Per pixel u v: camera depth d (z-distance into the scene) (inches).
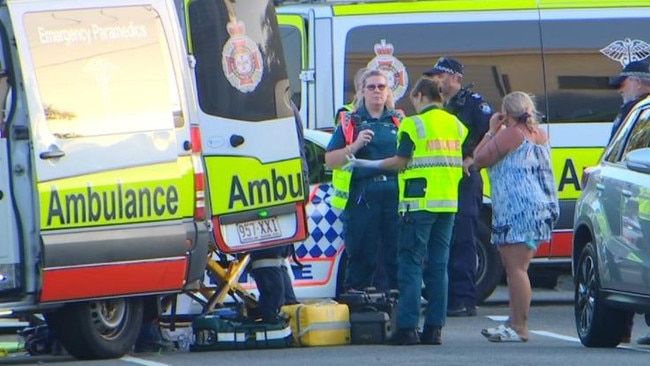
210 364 1617.9
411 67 2508.6
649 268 1653.5
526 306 1883.6
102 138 1665.8
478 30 2522.1
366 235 1952.5
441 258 1823.3
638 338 1930.4
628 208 1716.3
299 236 1907.0
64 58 1657.2
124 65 1700.3
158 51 1728.6
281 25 2517.2
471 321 2167.8
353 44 2502.5
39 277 1625.2
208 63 1888.5
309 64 2498.8
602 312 1777.8
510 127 1862.7
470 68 2517.2
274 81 1926.7
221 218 1854.1
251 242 1865.2
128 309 1732.3
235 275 1870.1
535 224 1857.8
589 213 1836.9
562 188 2485.2
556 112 2514.8
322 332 1820.9
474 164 1882.4
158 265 1700.3
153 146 1705.2
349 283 1977.1
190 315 1884.8
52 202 1624.0
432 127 1798.7
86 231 1644.9
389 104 1968.5
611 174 1803.6
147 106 1710.1
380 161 1907.0
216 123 1873.8
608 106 2522.1
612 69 2529.5
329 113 2491.4
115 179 1669.5
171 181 1712.6
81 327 1681.8
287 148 1915.6
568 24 2532.0
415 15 2513.5
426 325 1830.7
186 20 1882.4
